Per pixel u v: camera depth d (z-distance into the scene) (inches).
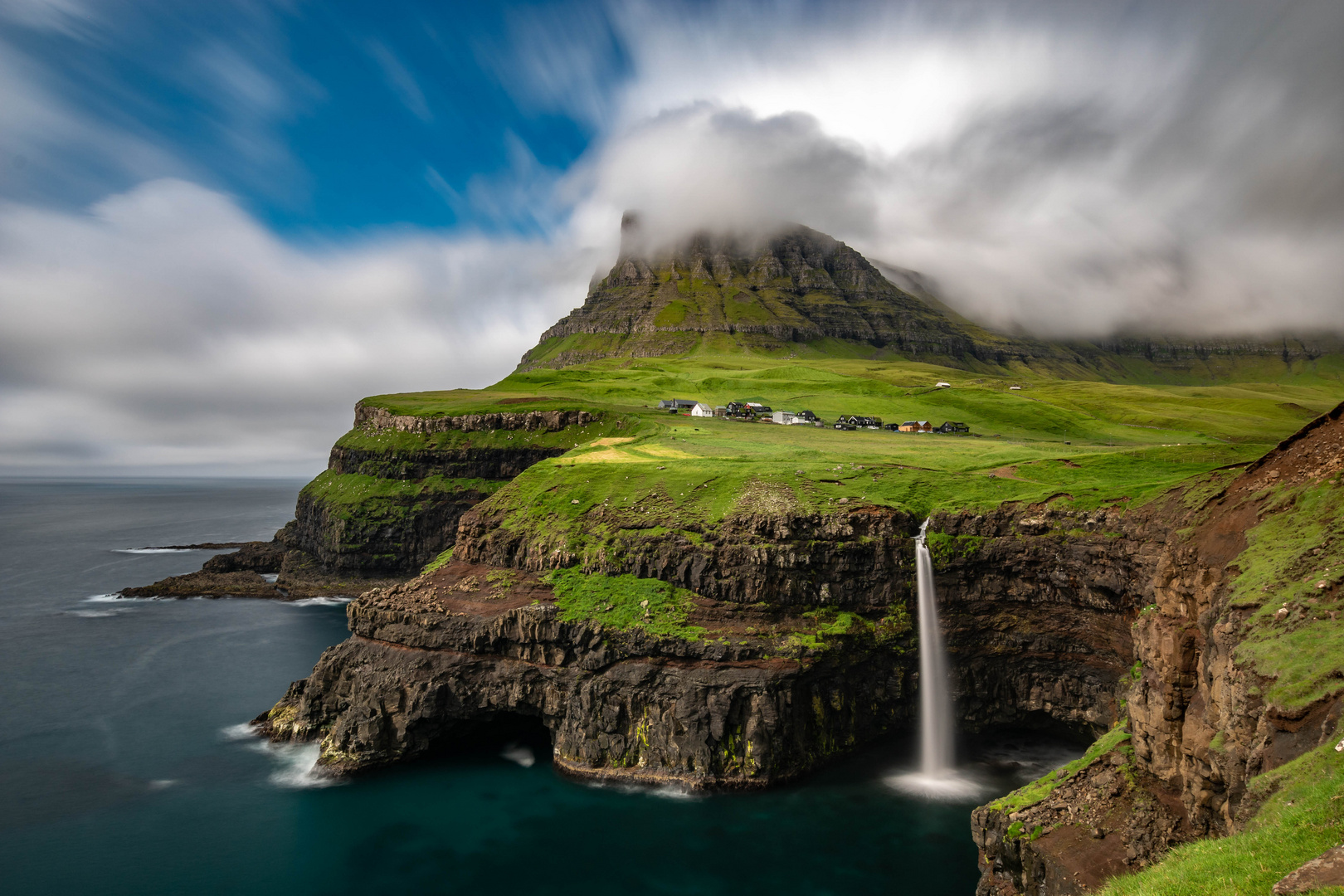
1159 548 2659.9
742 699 3184.1
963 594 3420.3
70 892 2463.1
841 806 2992.1
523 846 2726.4
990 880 2046.0
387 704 3442.4
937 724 3437.5
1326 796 1016.9
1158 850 1684.3
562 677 3417.8
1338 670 1253.7
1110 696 3058.6
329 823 2901.1
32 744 3619.6
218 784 3228.3
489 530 4311.0
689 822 2878.9
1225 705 1504.7
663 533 3735.2
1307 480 1828.2
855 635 3366.1
